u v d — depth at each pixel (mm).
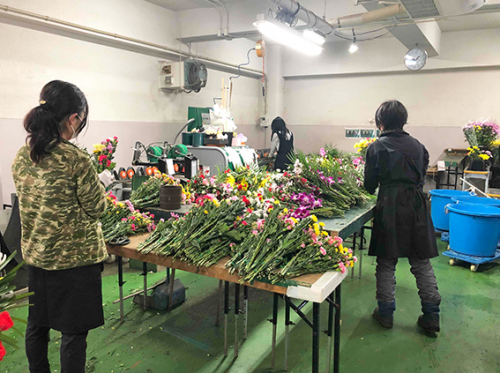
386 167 2576
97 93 4617
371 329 2740
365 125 7828
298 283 1665
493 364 2322
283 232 1931
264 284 1746
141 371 2205
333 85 8016
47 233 1539
